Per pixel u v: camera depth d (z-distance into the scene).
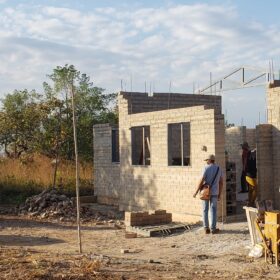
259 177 18.55
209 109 17.36
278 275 10.01
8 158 34.09
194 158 18.06
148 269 10.27
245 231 14.87
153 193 20.22
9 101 37.38
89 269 9.36
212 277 9.61
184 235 15.46
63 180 28.52
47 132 32.41
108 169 24.62
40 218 20.97
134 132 21.92
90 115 37.28
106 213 21.88
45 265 9.73
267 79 27.92
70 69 35.81
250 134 25.20
